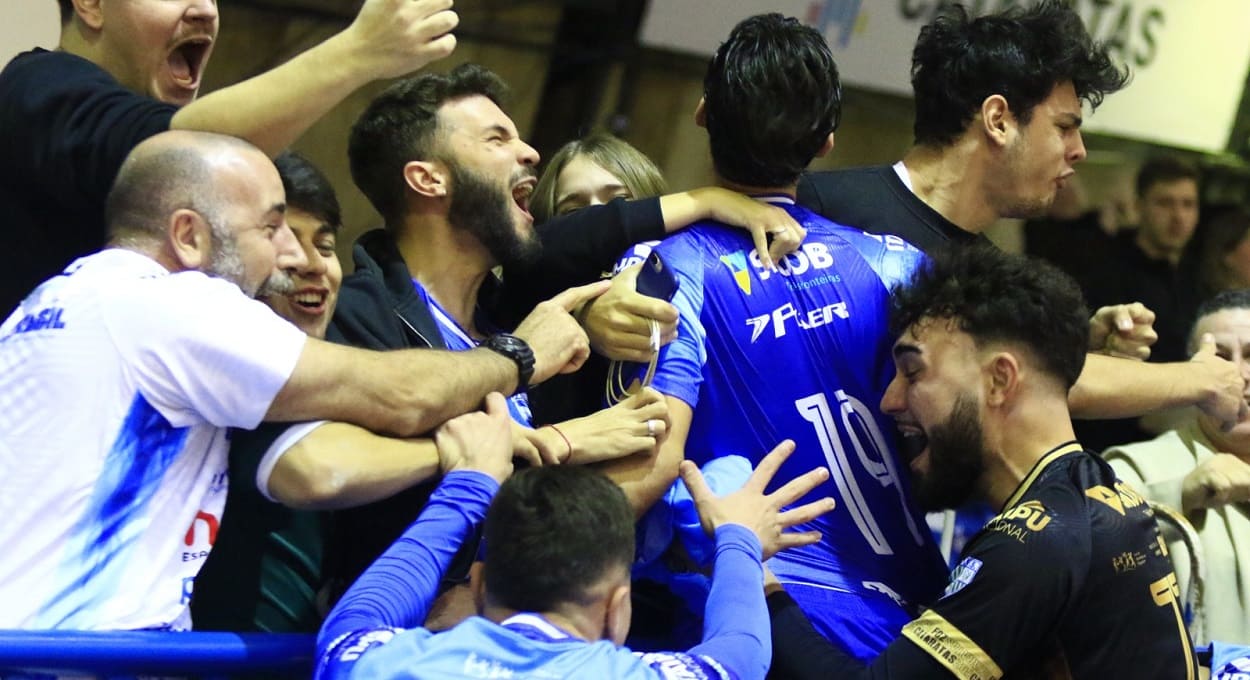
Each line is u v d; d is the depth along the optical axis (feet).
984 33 12.24
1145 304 27.58
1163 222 27.71
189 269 9.43
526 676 7.93
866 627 10.25
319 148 27.94
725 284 10.56
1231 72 28.04
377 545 10.67
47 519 8.82
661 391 10.37
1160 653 9.67
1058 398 10.29
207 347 8.97
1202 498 15.06
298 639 9.03
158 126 10.40
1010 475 10.27
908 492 10.93
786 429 10.52
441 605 10.11
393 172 11.79
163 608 9.11
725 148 11.09
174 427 9.11
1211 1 27.43
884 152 28.66
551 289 11.87
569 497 8.53
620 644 8.66
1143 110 28.12
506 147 11.81
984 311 10.21
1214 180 28.04
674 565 10.96
